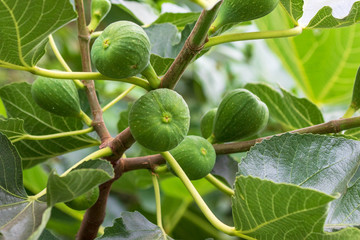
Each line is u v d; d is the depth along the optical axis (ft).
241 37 1.88
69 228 3.03
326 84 3.22
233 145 2.22
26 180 2.88
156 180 2.14
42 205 1.87
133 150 2.93
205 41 1.83
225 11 1.86
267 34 1.90
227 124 2.16
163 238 1.99
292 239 1.78
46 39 1.85
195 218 3.28
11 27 1.77
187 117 1.82
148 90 1.85
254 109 2.15
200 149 2.07
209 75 4.22
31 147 2.44
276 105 2.81
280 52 3.24
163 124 1.78
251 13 1.85
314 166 2.02
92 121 2.20
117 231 1.96
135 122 1.78
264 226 1.81
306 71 3.19
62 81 2.18
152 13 3.20
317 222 1.70
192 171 2.06
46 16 1.75
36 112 2.42
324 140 2.03
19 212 1.85
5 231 1.76
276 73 4.39
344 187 2.01
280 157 2.03
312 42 3.06
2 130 2.21
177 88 4.31
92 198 2.00
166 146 1.80
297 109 2.66
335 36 2.99
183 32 2.46
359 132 2.42
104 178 1.67
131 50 1.75
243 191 1.77
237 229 1.87
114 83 4.19
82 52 2.23
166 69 2.19
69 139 2.44
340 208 2.00
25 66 1.87
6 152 1.92
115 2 2.83
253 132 2.18
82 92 2.45
